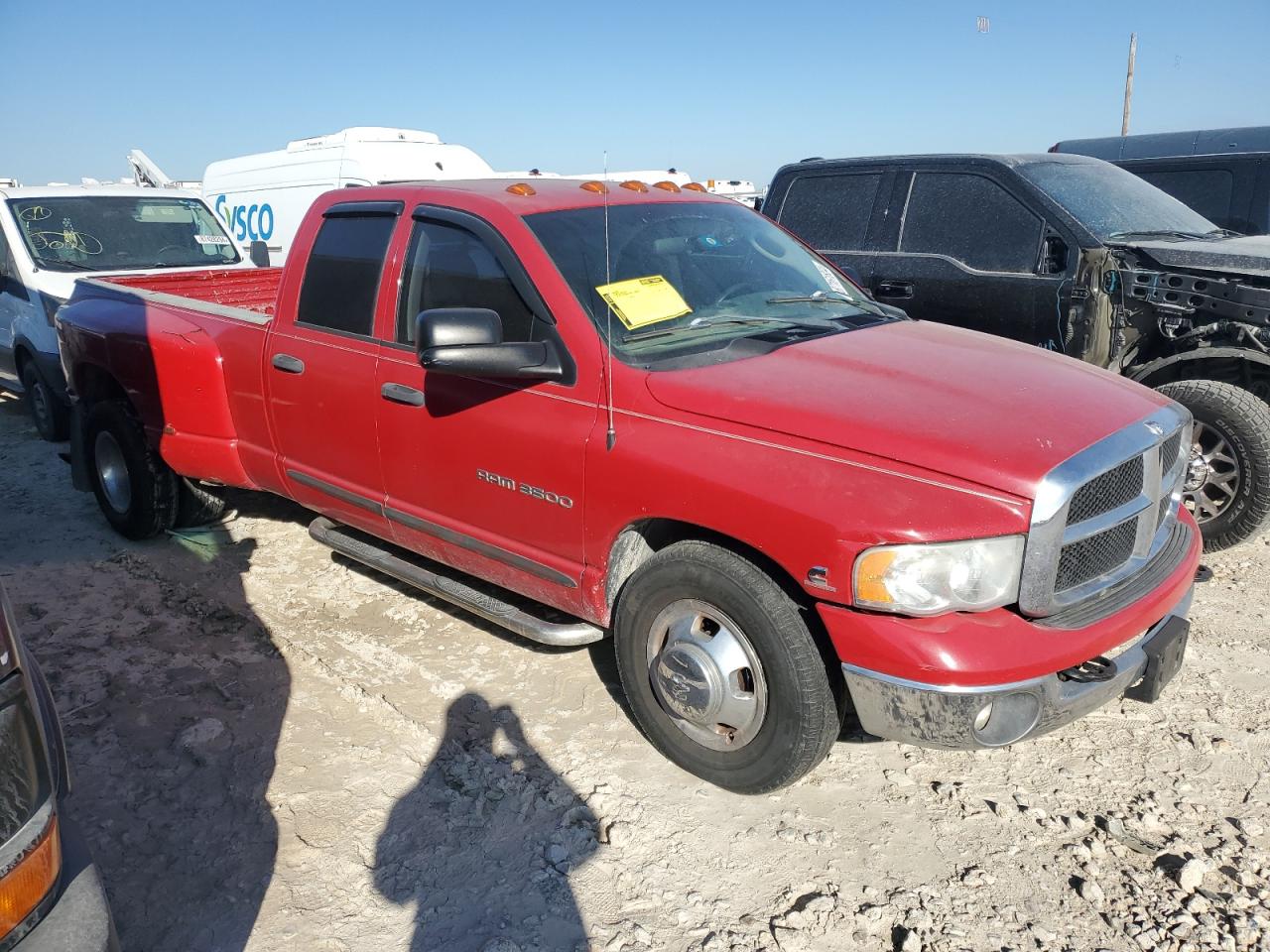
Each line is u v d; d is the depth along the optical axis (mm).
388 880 2830
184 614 4543
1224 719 3561
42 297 7504
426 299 3836
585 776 3275
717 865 2875
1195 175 8156
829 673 2936
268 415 4551
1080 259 5535
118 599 4723
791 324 3674
